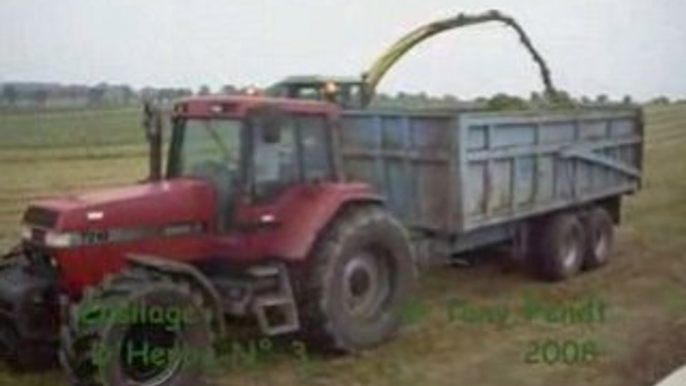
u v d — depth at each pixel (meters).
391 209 9.12
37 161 24.05
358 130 9.32
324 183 7.56
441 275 10.69
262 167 7.22
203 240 7.17
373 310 7.72
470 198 8.77
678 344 7.82
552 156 10.20
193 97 7.55
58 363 7.09
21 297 6.55
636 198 17.41
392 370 7.14
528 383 6.83
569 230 10.41
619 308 9.09
